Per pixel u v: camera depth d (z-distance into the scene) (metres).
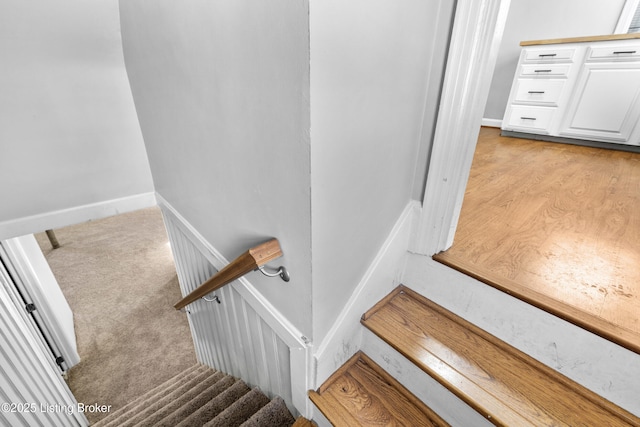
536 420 0.76
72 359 2.55
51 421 1.59
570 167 2.22
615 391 0.78
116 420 1.94
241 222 1.03
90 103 1.55
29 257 2.23
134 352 2.72
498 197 1.68
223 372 2.13
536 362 0.90
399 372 1.01
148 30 1.17
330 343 0.94
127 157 1.76
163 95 1.26
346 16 0.57
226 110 0.86
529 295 0.89
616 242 1.22
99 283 3.49
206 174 1.15
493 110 3.91
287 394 1.21
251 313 1.24
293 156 0.66
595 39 2.50
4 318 1.47
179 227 1.72
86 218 1.70
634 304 0.87
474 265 1.04
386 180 0.90
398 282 1.20
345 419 0.93
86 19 1.36
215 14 0.75
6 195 1.43
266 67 0.64
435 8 0.80
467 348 0.96
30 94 1.37
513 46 3.54
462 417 0.87
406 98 0.84
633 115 2.49
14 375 1.36
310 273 0.76
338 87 0.62
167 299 3.28
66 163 1.56
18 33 1.25
